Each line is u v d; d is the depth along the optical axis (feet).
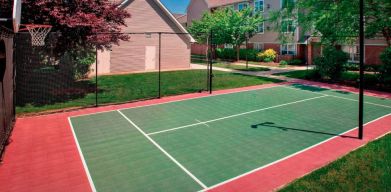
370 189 21.18
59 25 46.01
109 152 29.04
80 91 59.47
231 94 58.23
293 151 29.25
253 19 125.49
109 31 54.13
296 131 35.37
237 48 136.05
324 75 76.74
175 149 29.86
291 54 125.70
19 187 22.24
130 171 24.94
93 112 44.29
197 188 22.16
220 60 145.38
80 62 68.28
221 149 29.84
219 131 35.50
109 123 38.78
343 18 67.97
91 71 79.82
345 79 76.69
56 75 58.23
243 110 45.52
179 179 23.54
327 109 46.29
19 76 51.11
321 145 30.78
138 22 92.63
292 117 41.52
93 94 56.75
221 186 22.44
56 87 58.29
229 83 70.74
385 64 64.49
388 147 28.91
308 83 73.05
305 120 40.04
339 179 22.71
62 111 44.57
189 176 24.06
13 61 38.63
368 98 55.57
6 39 30.55
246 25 126.52
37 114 42.73
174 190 21.83
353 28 69.00
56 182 23.03
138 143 31.48
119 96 55.31
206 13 144.15
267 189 21.97
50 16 44.55
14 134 34.06
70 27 45.42
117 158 27.61
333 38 73.61
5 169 25.20
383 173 23.50
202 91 60.70
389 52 63.52
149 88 63.82
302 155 28.25
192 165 26.12
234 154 28.55
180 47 103.09
